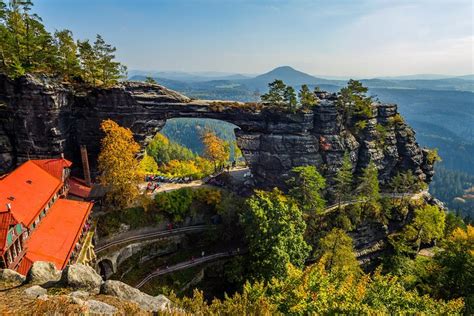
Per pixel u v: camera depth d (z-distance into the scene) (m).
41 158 67.81
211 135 103.38
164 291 56.03
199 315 23.98
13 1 63.59
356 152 83.56
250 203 62.41
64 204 54.19
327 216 76.00
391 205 82.50
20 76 63.00
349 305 24.73
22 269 37.28
